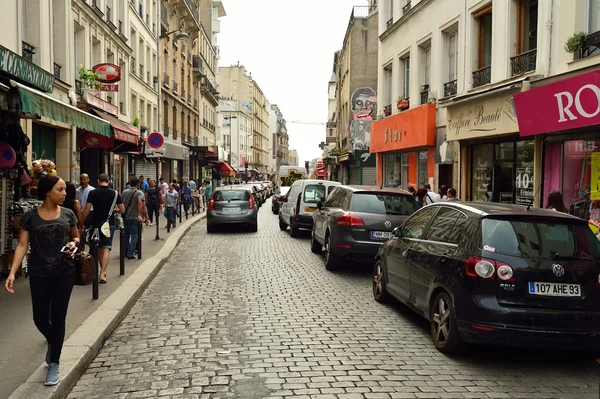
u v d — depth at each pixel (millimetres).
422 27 19234
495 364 5273
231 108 91250
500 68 13812
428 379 4801
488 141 14430
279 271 10609
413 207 10180
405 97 21906
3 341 5422
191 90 44344
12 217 8625
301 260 12117
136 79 26516
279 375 4824
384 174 24641
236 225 20469
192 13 41500
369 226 9742
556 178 11492
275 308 7457
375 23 35625
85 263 4719
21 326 5941
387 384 4645
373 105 31766
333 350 5578
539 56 11898
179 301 7902
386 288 7516
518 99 11727
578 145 10781
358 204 10078
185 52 41219
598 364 5352
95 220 8422
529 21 13211
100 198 8430
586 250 5277
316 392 4434
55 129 15641
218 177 60094
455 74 17172
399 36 21891
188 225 19875
